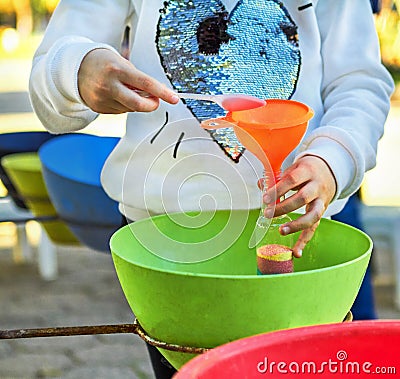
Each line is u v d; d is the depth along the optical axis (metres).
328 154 1.22
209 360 0.79
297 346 0.84
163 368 1.42
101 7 1.41
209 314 0.99
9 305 3.61
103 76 1.12
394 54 8.15
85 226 2.27
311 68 1.42
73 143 2.66
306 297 0.99
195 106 1.36
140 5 1.39
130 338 3.33
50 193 2.39
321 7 1.48
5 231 4.89
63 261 4.32
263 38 1.39
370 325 0.86
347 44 1.46
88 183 2.21
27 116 7.37
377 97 1.42
